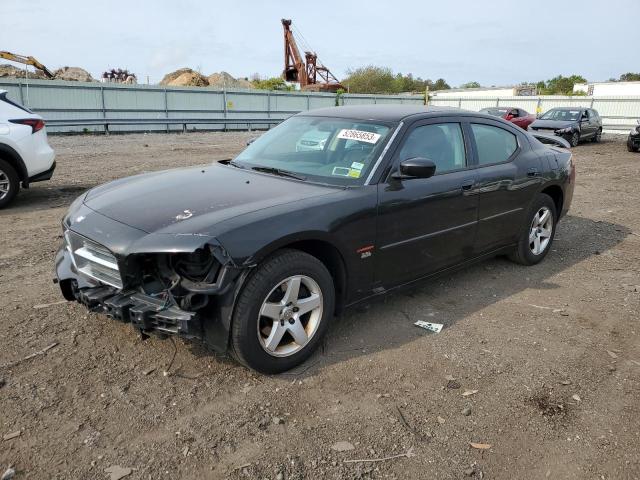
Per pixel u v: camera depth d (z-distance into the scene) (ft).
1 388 10.00
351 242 11.50
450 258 14.51
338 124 14.19
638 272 18.12
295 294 10.64
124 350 11.50
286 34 155.84
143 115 85.76
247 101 97.50
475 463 8.56
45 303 13.73
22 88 73.31
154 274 10.19
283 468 8.27
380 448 8.81
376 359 11.63
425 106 15.69
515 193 16.37
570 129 71.87
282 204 10.76
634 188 35.99
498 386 10.78
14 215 23.48
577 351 12.39
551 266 18.56
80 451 8.46
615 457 8.83
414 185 12.91
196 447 8.65
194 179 12.80
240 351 10.04
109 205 11.21
